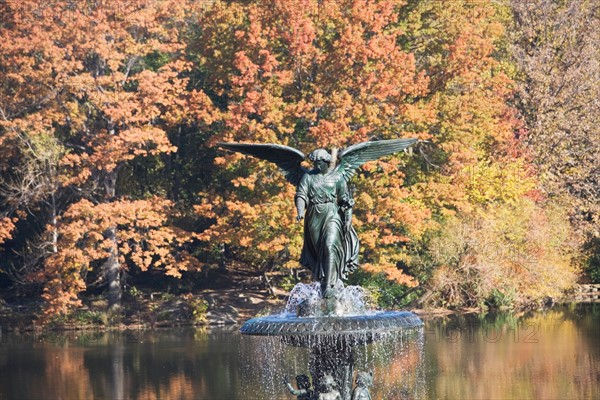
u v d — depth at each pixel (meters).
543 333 58.09
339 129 60.19
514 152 70.75
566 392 42.59
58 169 68.25
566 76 78.62
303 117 63.69
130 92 68.94
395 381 45.62
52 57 66.31
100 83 66.50
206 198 69.25
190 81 77.88
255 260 70.56
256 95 62.03
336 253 23.95
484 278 64.12
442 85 66.69
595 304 71.62
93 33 66.56
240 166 66.75
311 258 24.50
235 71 67.75
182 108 70.06
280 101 62.88
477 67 67.31
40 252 68.69
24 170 67.88
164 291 73.88
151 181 75.19
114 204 65.69
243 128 63.56
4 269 73.88
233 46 67.06
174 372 50.25
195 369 50.84
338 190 24.27
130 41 67.75
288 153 24.62
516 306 69.38
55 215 67.81
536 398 41.59
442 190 63.31
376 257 62.12
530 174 72.81
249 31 64.25
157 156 74.44
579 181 76.88
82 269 69.06
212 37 67.69
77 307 69.62
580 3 82.25
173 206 71.12
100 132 66.69
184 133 76.06
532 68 78.44
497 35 73.81
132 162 73.81
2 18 67.81
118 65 69.62
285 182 62.06
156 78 66.69
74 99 68.50
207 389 46.00
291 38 62.69
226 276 76.81
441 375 46.75
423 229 61.72
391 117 63.69
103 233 67.94
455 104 65.31
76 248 64.38
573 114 78.31
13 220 67.12
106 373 50.62
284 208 61.41
